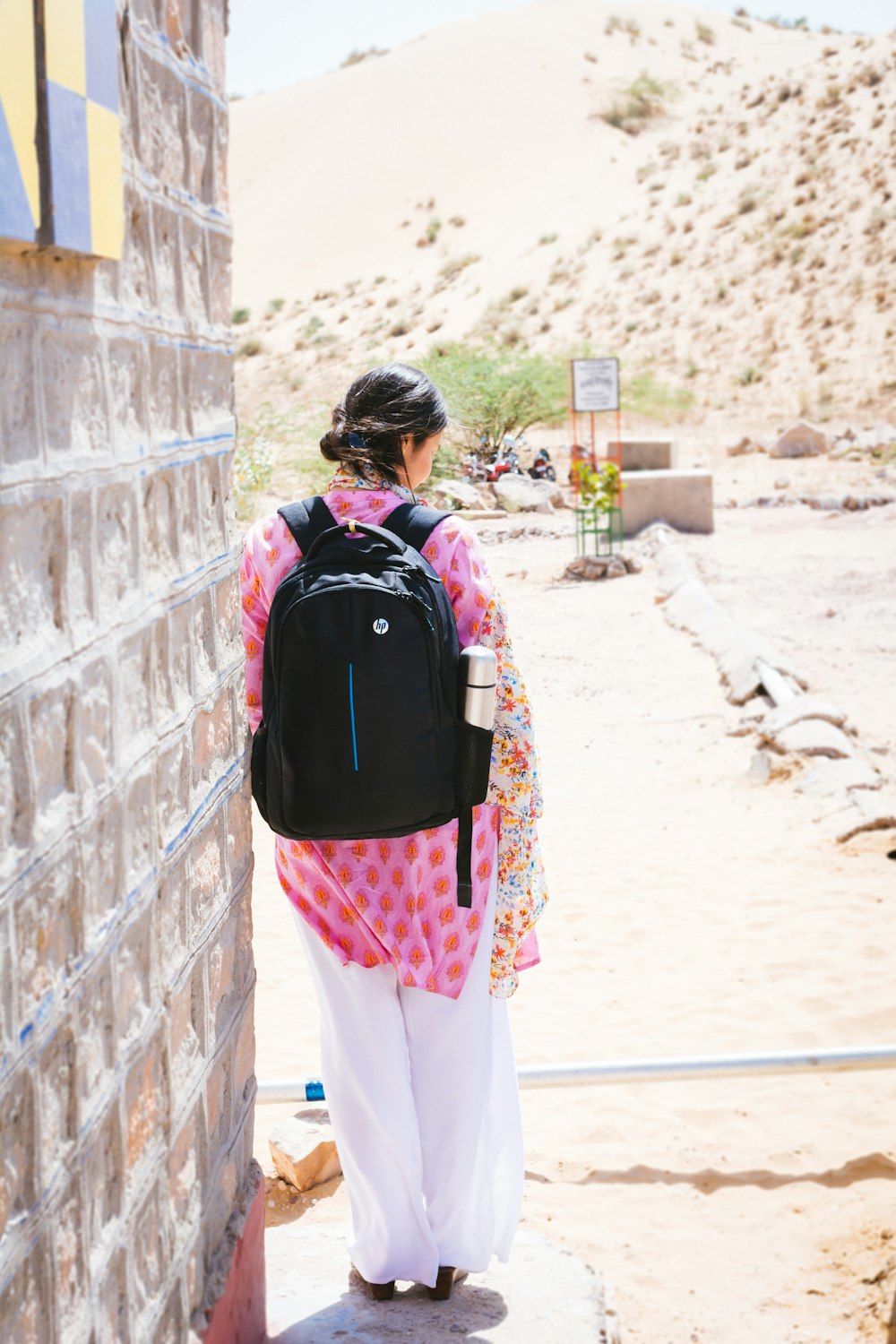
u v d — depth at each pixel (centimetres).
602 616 1277
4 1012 140
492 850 270
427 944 258
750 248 4094
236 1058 256
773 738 799
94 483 171
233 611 254
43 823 152
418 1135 267
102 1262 174
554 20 8406
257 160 7325
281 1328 270
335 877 256
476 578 260
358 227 6141
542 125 6700
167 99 210
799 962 507
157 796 200
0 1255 140
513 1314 272
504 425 2466
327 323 5022
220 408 244
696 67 8194
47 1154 154
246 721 267
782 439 2669
